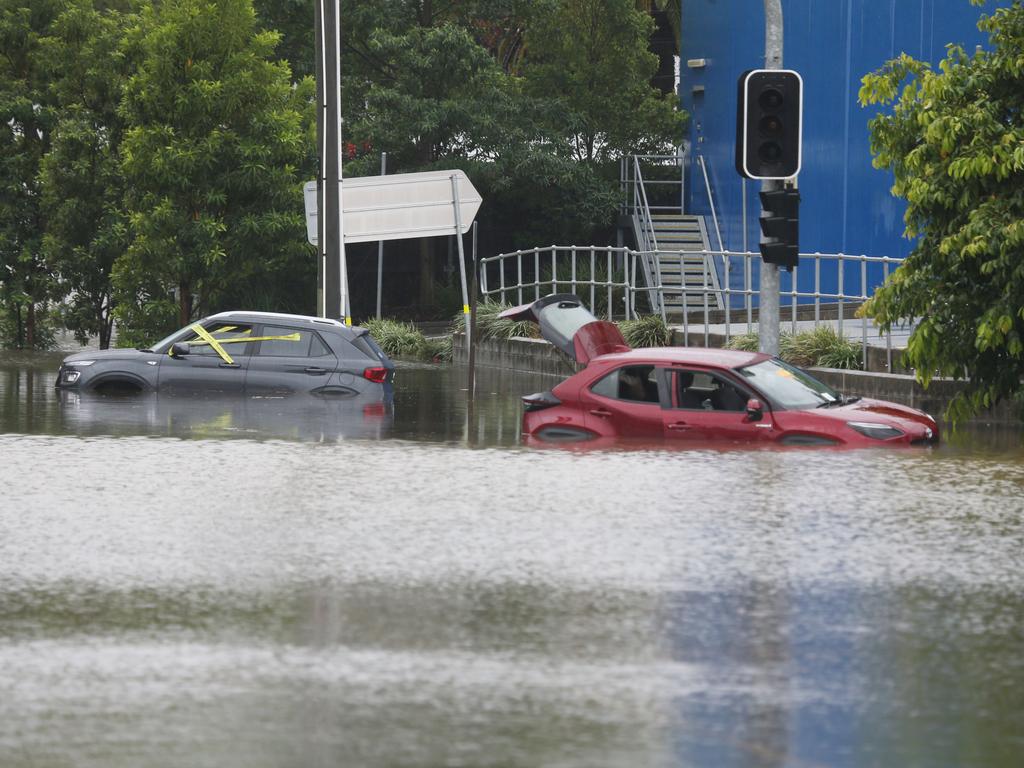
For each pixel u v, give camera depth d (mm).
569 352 60688
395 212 96188
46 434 54531
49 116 123688
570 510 38156
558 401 52969
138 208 115438
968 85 55094
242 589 29500
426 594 29000
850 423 49719
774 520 36781
